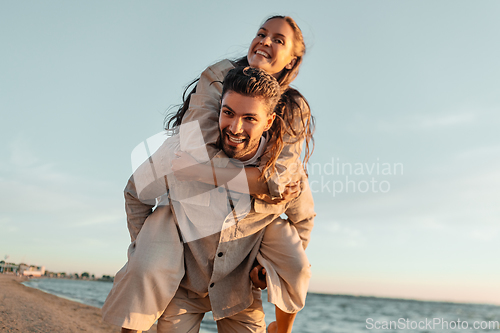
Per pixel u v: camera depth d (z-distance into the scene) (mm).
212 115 1799
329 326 17125
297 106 1990
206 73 1929
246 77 1603
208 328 6398
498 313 37062
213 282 1772
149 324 1619
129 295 1580
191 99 1909
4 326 3135
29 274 45656
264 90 1595
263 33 2166
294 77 2262
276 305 1772
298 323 17312
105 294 16531
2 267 40156
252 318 1927
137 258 1618
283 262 1808
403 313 30359
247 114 1595
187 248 1773
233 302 1838
